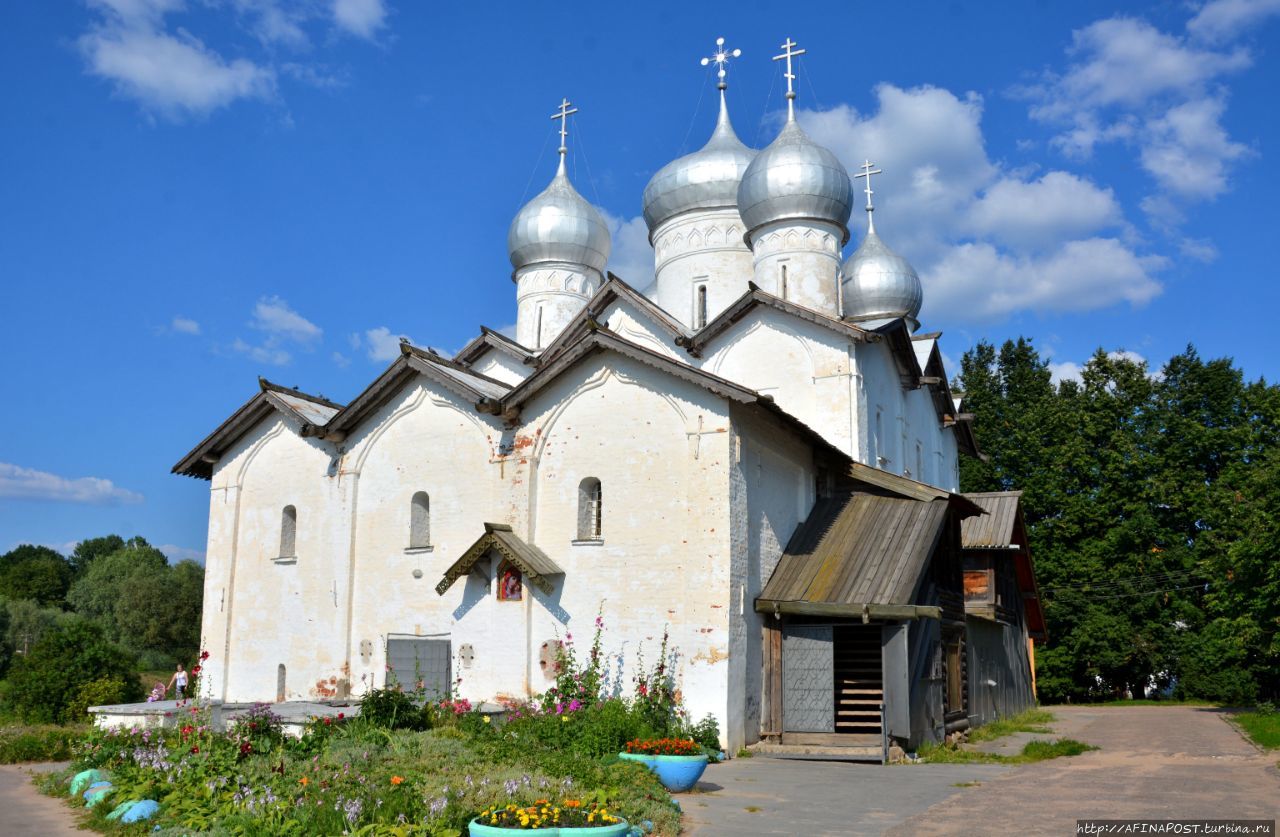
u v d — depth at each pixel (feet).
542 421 72.84
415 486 78.59
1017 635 107.55
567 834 30.66
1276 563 90.68
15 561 321.93
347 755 44.37
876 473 77.36
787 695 66.69
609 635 66.90
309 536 82.84
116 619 224.94
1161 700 144.77
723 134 115.85
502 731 55.26
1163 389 165.48
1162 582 147.13
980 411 181.37
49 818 41.78
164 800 40.50
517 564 68.59
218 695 83.87
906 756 60.54
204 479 91.66
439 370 77.30
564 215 116.78
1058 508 156.76
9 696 94.07
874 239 130.00
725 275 110.32
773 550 69.97
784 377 91.61
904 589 63.82
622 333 99.25
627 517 68.23
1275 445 147.95
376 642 77.77
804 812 41.93
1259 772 52.60
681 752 47.96
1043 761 60.75
